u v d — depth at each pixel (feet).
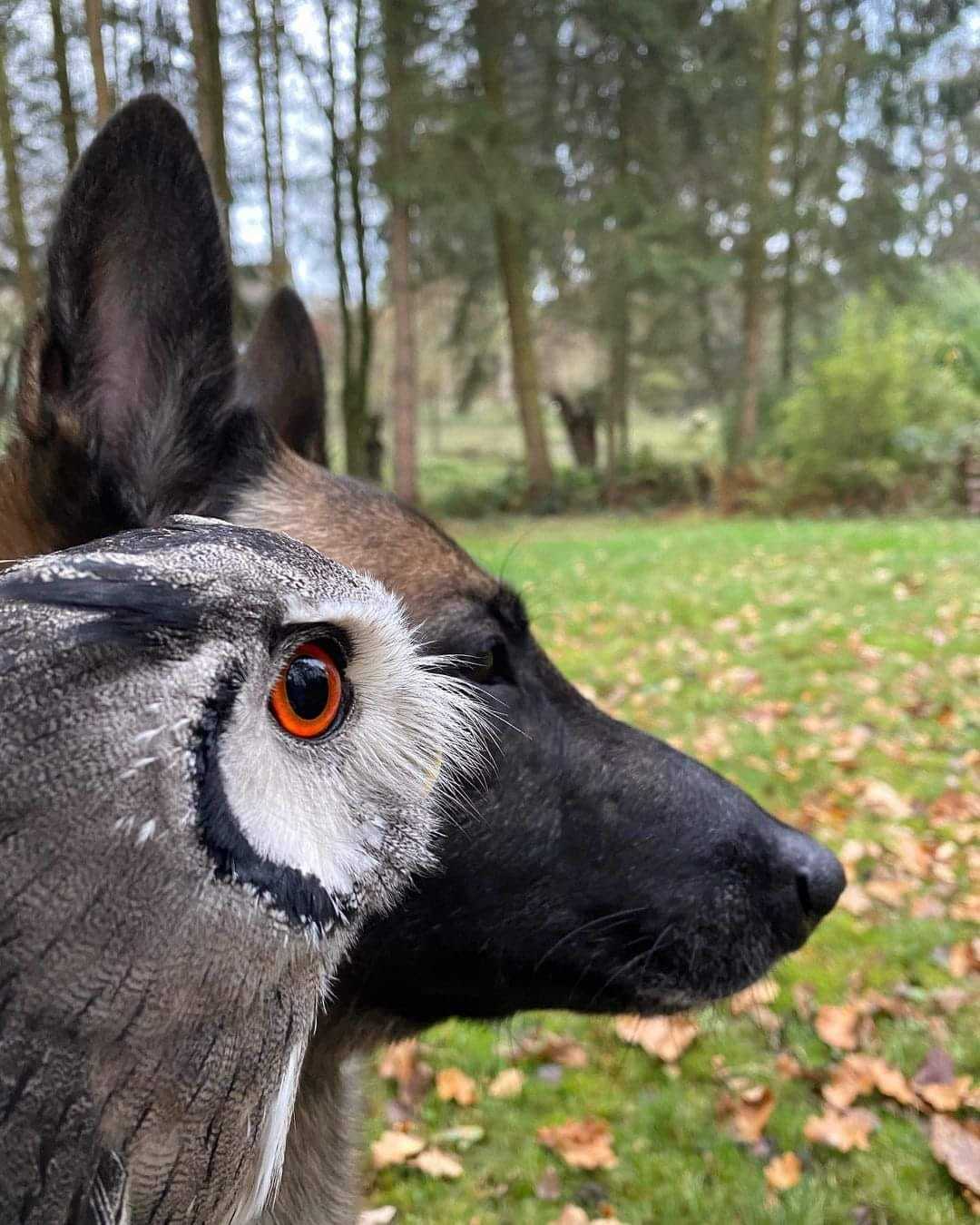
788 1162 11.62
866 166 93.61
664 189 83.41
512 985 7.25
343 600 2.52
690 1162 11.92
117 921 2.09
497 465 128.26
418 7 63.87
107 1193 2.16
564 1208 11.33
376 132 72.23
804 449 76.89
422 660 3.76
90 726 2.07
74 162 5.56
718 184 88.69
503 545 62.69
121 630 2.13
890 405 73.72
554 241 90.07
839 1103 12.50
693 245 80.64
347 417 84.33
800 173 93.91
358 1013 6.94
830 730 24.48
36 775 2.04
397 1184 11.84
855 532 57.16
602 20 72.33
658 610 38.93
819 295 100.07
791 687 27.96
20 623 2.10
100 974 2.09
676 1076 13.39
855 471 74.54
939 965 15.30
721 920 7.62
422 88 68.18
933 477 74.28
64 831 2.05
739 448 86.94
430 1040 14.35
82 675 2.09
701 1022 14.01
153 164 5.76
